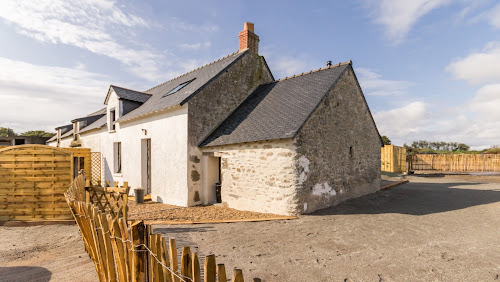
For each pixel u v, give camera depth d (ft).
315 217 25.16
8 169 22.86
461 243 17.17
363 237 18.92
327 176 29.94
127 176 43.16
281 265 14.37
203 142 33.32
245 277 12.96
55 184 23.21
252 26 43.16
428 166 81.35
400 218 24.07
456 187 45.14
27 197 22.94
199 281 7.04
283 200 25.98
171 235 19.79
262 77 43.75
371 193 38.75
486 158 75.15
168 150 34.55
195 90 32.96
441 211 26.45
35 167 23.07
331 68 35.47
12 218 22.80
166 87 51.03
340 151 32.71
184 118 32.30
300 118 27.04
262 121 30.94
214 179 33.94
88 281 12.75
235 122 34.30
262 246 17.37
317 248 16.90
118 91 46.68
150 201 36.27
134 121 41.83
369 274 13.17
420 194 37.32
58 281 12.81
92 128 53.21
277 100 34.63
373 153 40.83
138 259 8.30
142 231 8.49
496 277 12.50
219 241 18.40
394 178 57.16
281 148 26.43
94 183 41.91
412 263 14.30
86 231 12.30
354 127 36.11
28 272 13.87
